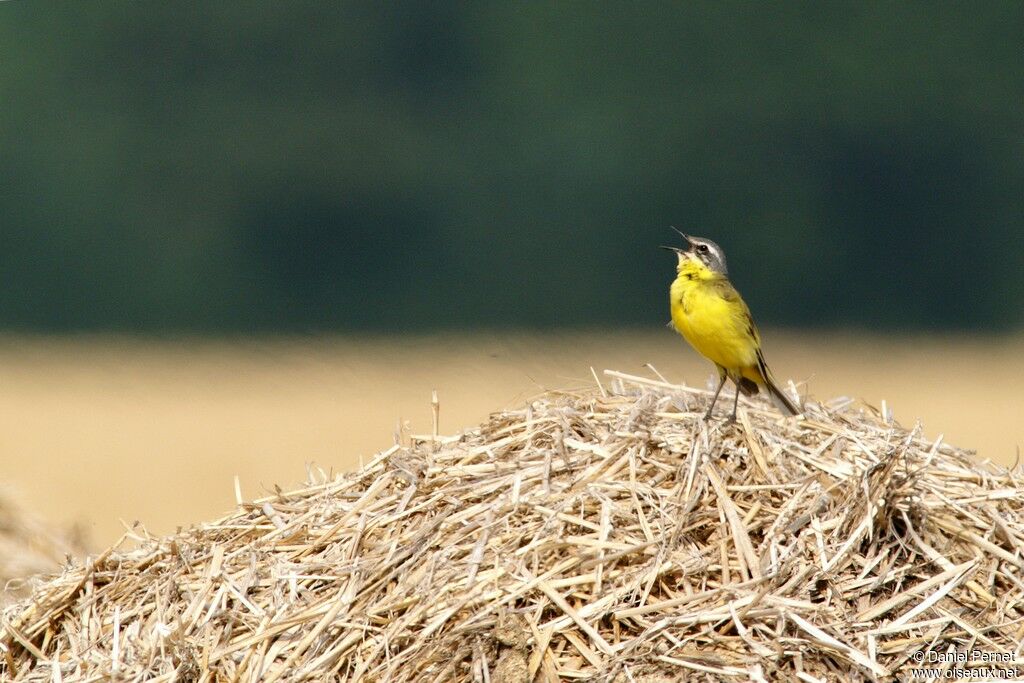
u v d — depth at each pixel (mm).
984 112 46625
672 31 47594
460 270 45469
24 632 8172
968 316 46219
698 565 7293
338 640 7379
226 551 8203
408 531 7855
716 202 46281
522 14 47594
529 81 47188
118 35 45812
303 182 44812
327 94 45969
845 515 7477
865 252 46531
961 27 46656
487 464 8219
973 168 46750
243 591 7785
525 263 45688
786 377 31344
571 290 45719
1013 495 7867
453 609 7230
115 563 8445
